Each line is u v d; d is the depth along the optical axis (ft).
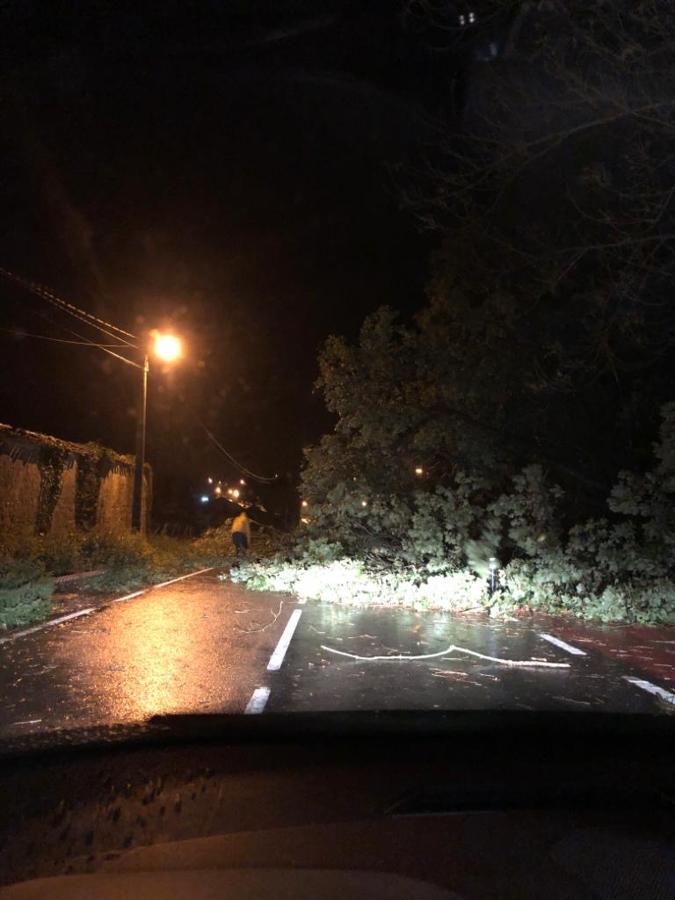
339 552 69.62
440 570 63.82
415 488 70.23
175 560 90.79
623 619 49.49
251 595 62.75
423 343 67.41
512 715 24.94
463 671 32.48
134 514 85.92
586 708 26.22
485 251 59.36
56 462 80.89
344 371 71.31
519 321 60.34
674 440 49.19
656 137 40.19
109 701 26.04
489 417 65.36
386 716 24.56
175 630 42.09
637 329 52.95
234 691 27.81
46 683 28.63
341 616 50.34
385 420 68.49
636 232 43.42
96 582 65.05
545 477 61.93
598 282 51.78
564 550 57.77
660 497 51.67
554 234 49.70
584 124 40.34
